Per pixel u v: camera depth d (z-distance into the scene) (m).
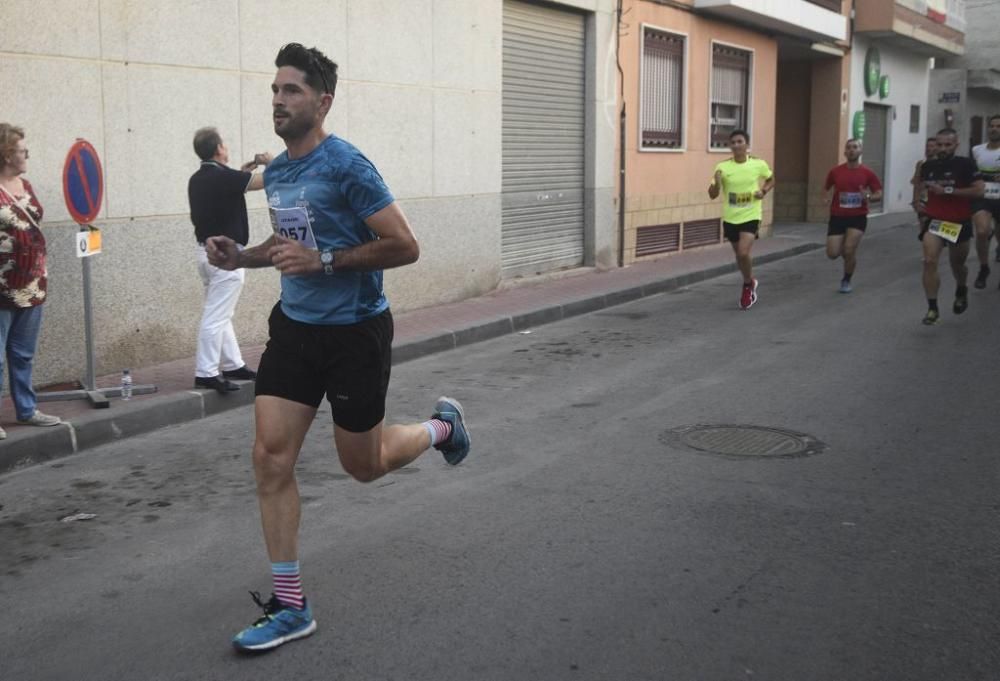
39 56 7.74
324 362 3.82
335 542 4.87
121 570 4.61
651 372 8.81
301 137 3.79
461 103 12.30
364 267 3.71
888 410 7.28
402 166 11.52
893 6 24.75
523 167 13.98
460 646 3.78
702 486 5.62
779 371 8.69
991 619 3.96
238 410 7.73
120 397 7.41
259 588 4.41
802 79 25.44
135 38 8.45
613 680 3.51
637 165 16.55
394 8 11.19
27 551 4.87
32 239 6.34
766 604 4.11
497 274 13.21
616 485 5.67
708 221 19.23
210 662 3.71
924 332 10.39
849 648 3.73
